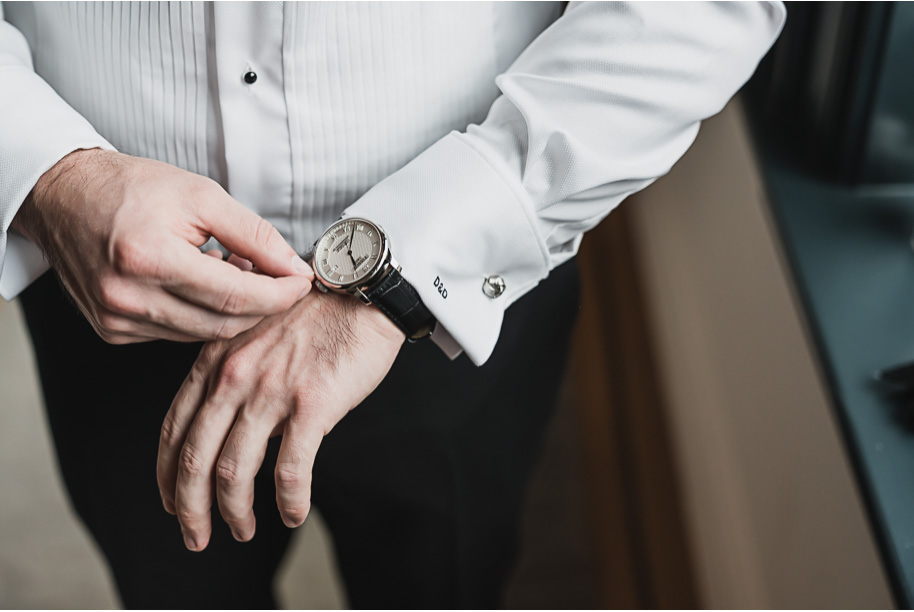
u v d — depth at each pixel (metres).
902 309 0.81
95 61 0.68
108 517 0.91
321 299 0.62
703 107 0.63
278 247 0.60
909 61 0.83
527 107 0.61
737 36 0.61
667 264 1.55
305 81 0.63
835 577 0.83
